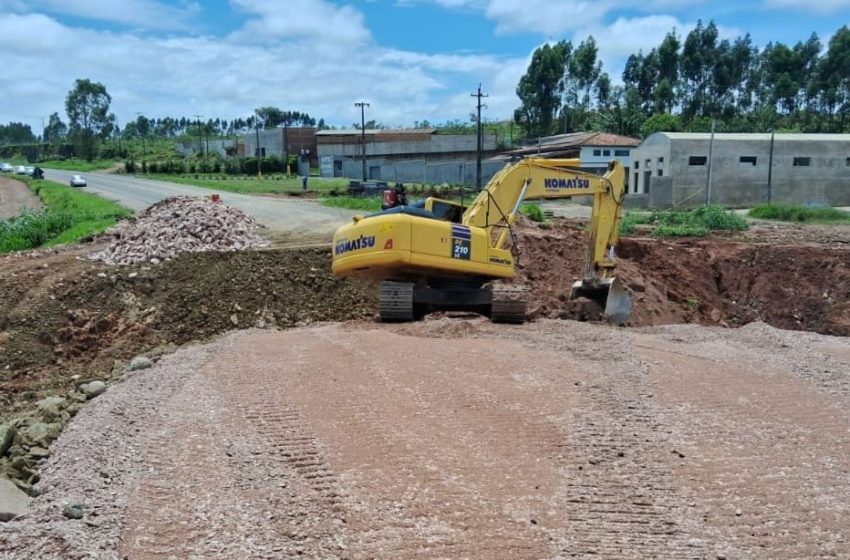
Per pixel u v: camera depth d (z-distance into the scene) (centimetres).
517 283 1739
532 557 498
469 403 802
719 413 790
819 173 4384
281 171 8994
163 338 1603
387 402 809
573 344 1085
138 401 857
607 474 632
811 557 505
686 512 568
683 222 2834
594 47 9844
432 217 1311
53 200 4666
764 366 988
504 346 1061
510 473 630
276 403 826
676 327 1334
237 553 506
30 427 832
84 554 503
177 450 696
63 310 1650
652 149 4566
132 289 1736
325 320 1688
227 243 2017
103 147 13512
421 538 521
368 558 496
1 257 2055
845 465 659
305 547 512
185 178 7794
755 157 4362
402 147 8256
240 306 1708
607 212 1445
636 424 747
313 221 2639
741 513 567
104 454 697
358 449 683
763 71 9600
